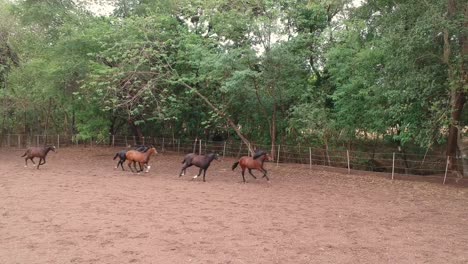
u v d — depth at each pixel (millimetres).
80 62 23000
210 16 21375
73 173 18344
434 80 14875
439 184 16703
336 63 20250
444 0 13820
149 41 21281
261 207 11836
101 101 23891
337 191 15016
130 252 7609
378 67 18469
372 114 19250
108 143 31516
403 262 7426
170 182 16156
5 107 30188
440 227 10031
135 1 26000
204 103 25953
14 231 8875
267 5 20109
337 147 23266
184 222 9867
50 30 26812
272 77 20828
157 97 24609
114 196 12914
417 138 16359
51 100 31047
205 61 20406
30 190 13773
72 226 9328
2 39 27188
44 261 7066
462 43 15141
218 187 15211
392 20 15625
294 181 17281
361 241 8664
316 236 8961
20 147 32688
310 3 20844
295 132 23719
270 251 7844
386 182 17125
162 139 29984
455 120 16047
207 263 7109
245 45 20641
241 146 26500
